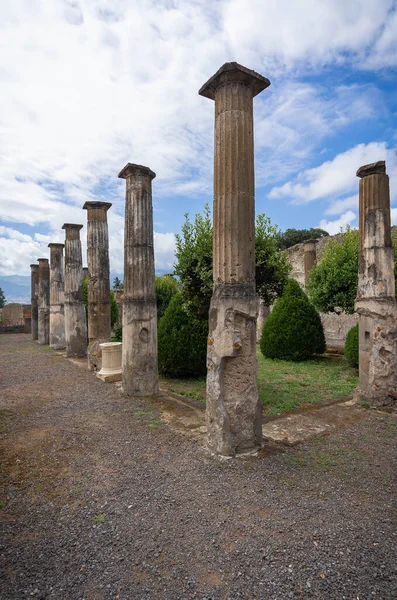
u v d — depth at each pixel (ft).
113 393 25.67
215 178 15.70
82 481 12.89
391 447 15.78
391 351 21.72
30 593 7.88
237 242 14.90
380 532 9.95
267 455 14.87
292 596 7.80
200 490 12.16
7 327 85.76
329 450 15.43
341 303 34.01
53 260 52.90
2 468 13.94
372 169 22.31
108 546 9.43
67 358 43.47
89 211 37.29
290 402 22.35
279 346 36.27
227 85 15.25
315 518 10.58
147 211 25.49
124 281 25.58
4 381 30.09
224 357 14.84
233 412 14.87
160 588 8.03
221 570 8.55
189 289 23.24
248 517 10.62
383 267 21.93
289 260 57.77
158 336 29.73
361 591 7.93
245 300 14.76
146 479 12.97
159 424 18.85
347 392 24.80
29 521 10.54
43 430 18.10
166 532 9.97
